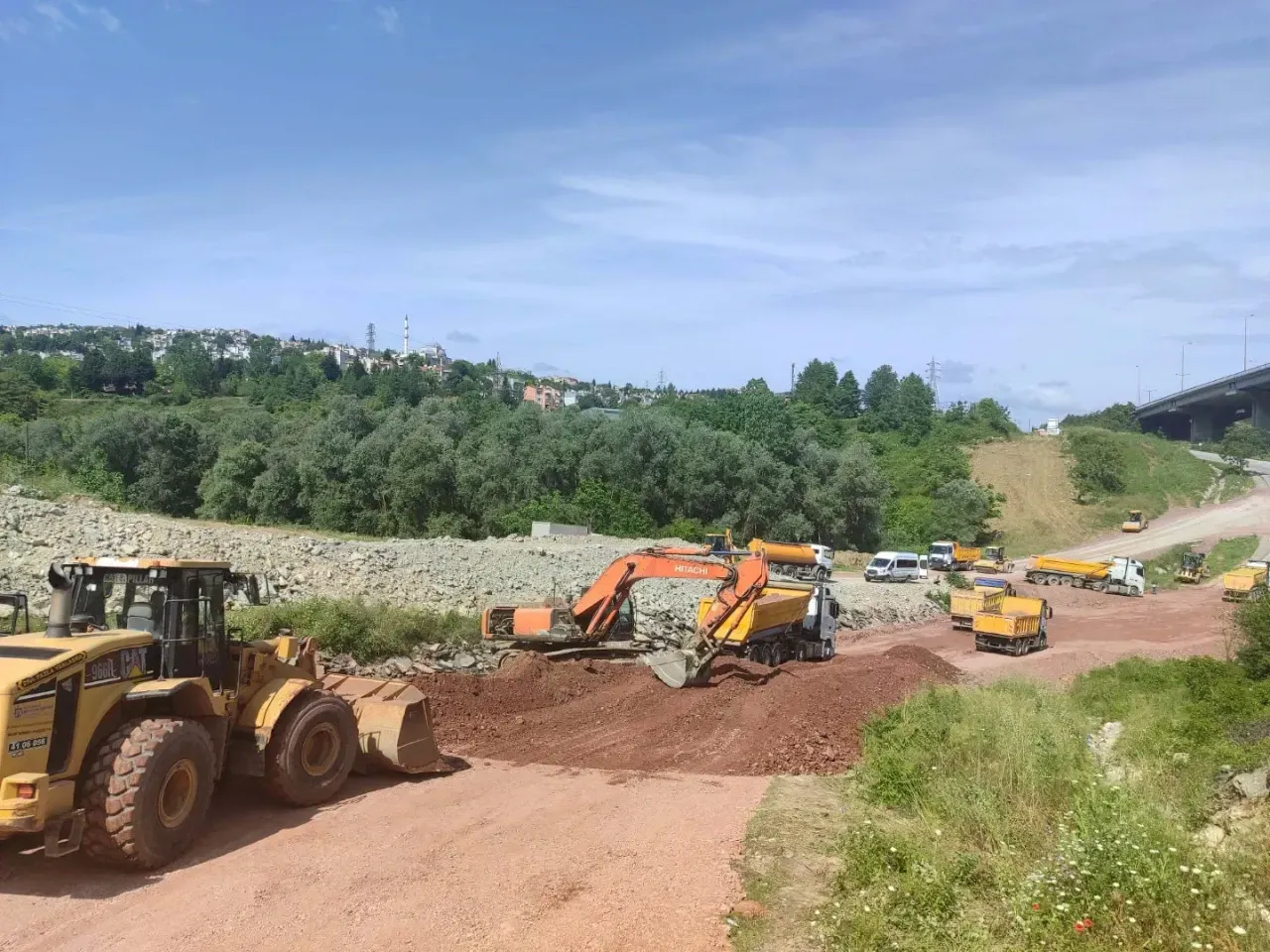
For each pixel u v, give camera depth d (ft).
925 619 135.74
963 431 429.38
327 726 32.91
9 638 26.32
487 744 44.29
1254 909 22.59
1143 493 346.54
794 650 79.66
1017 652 105.40
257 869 26.32
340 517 198.49
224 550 85.87
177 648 28.50
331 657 57.47
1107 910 21.88
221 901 24.07
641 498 230.68
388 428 212.43
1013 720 41.83
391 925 22.95
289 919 23.17
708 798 35.47
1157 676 69.56
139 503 200.85
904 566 191.21
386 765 36.17
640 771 40.40
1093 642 123.44
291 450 205.98
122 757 25.21
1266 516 304.30
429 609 75.25
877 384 519.60
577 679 59.21
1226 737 44.06
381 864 26.99
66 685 24.53
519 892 25.07
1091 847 24.40
